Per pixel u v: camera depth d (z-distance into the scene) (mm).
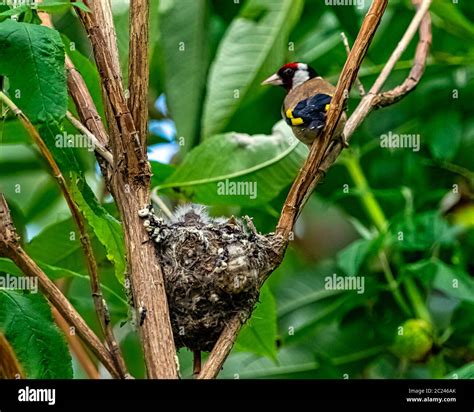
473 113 6773
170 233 4551
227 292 4332
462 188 6473
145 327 3393
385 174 6785
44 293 3416
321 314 6223
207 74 6562
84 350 5176
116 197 3629
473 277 6027
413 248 5883
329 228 8547
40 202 6609
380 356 6141
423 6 4988
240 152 5375
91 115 3896
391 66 4785
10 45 3369
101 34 3605
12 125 5047
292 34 7305
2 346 3379
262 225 6664
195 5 6379
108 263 5430
